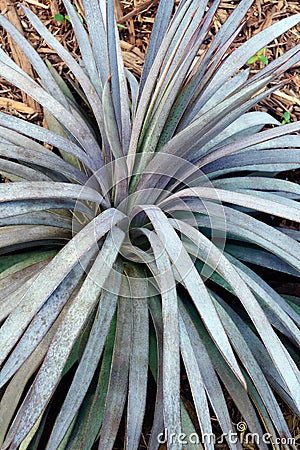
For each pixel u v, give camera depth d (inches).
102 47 50.9
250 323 50.9
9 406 42.9
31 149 43.3
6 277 44.3
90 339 41.5
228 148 45.4
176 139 42.6
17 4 65.8
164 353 36.5
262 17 69.3
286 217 39.1
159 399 42.7
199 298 36.4
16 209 37.9
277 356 37.3
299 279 59.2
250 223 45.2
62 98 52.0
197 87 46.2
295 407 46.4
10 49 63.7
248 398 45.6
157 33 51.9
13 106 61.8
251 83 44.4
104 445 41.1
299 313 50.9
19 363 35.6
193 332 44.3
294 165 54.4
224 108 40.6
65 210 49.1
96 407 44.8
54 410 51.9
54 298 37.8
